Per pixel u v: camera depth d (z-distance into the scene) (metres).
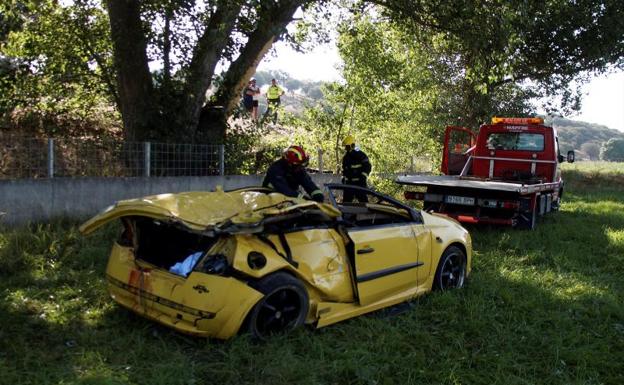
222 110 11.31
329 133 13.38
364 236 5.03
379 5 13.05
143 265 4.45
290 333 4.34
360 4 12.85
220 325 4.00
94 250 6.52
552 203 12.46
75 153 8.39
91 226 4.64
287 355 3.98
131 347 4.12
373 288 5.07
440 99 19.77
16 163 7.74
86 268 6.09
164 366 3.74
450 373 4.02
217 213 4.36
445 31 12.27
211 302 3.95
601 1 18.36
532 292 6.19
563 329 5.07
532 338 4.82
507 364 4.25
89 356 3.85
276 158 12.12
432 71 19.41
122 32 9.94
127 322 4.58
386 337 4.57
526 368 4.23
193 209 4.34
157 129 10.27
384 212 6.16
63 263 6.20
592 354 4.52
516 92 21.75
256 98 18.33
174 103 10.35
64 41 11.14
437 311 5.30
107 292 5.13
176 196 4.65
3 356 3.85
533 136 11.75
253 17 10.04
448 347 4.52
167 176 9.48
